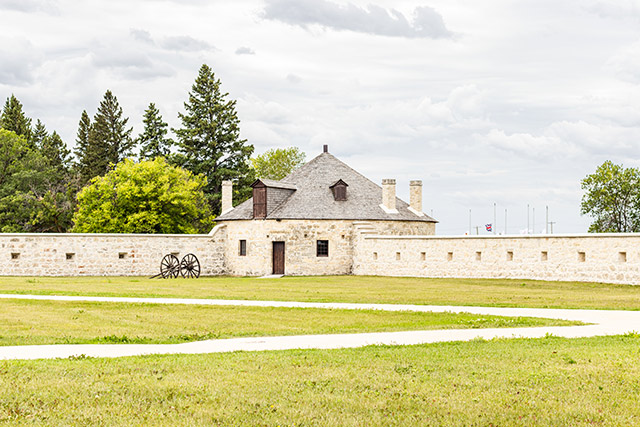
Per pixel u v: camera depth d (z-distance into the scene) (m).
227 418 10.26
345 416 10.38
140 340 18.30
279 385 12.00
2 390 11.52
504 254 40.69
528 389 11.70
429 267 45.31
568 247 37.28
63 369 13.14
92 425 9.97
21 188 77.81
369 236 50.22
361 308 25.56
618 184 50.34
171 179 66.44
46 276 49.31
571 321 20.86
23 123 96.75
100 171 91.50
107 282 40.47
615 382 12.04
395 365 13.55
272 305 26.56
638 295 29.94
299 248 51.94
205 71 81.56
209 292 32.62
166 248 52.75
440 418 10.26
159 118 87.19
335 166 57.00
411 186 56.09
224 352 15.65
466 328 19.94
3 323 21.47
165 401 11.11
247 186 80.94
